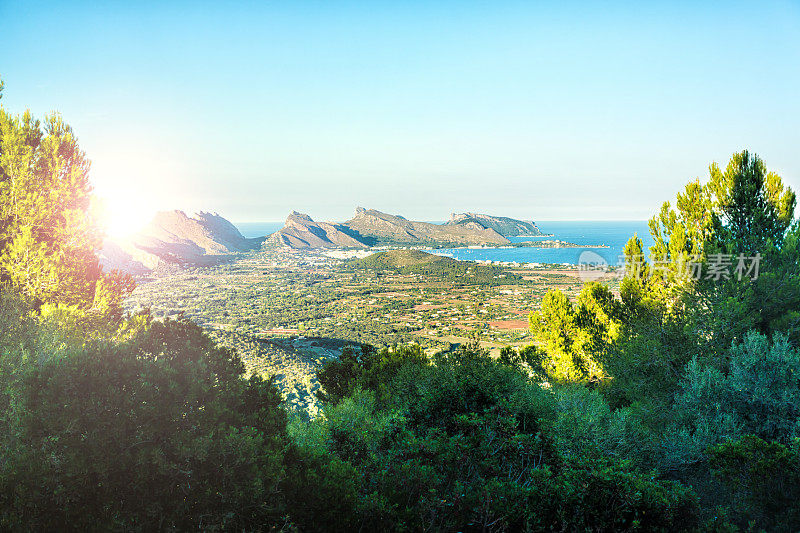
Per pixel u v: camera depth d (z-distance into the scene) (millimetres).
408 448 7754
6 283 11391
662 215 16641
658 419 12383
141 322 11656
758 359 11109
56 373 5395
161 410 5605
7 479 4895
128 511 5184
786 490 7234
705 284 13320
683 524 6910
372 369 16625
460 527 6324
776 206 14359
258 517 5793
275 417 7895
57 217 13469
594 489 6598
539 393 12258
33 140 13664
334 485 6469
